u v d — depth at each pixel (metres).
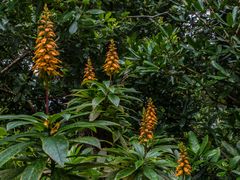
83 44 4.70
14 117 1.78
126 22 5.48
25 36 4.79
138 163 2.17
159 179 2.19
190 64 3.93
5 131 1.89
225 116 4.47
